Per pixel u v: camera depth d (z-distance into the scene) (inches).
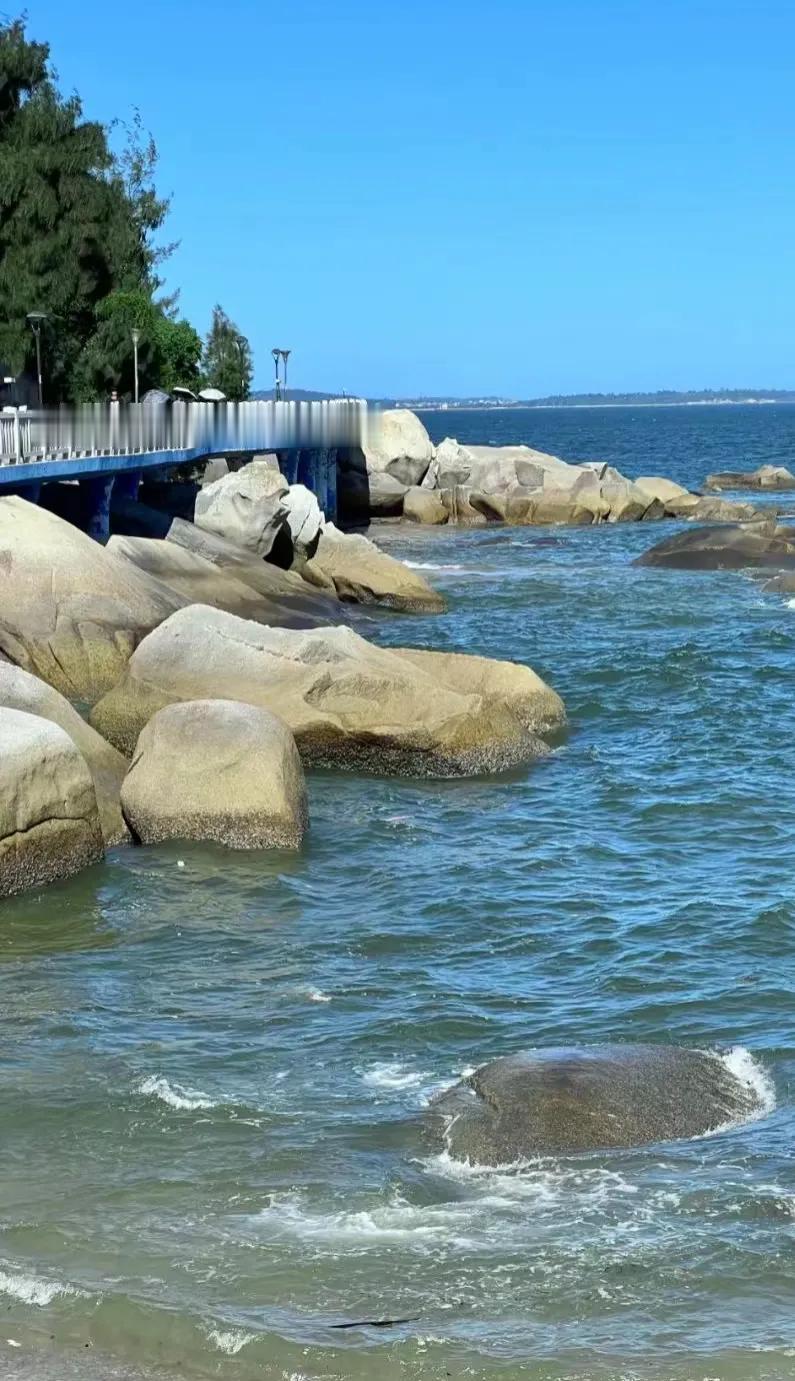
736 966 579.2
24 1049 503.2
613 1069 458.6
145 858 697.0
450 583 1739.7
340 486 2556.6
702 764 896.3
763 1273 367.2
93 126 2133.4
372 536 2326.5
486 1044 508.4
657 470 4335.6
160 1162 426.9
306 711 847.7
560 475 2573.8
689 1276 366.3
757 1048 500.4
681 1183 407.2
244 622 893.2
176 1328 345.4
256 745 721.6
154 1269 371.9
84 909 636.7
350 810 784.3
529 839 745.6
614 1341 340.5
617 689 1125.1
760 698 1090.7
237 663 867.4
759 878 685.9
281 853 709.3
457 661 983.0
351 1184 411.8
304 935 613.0
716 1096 453.1
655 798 818.2
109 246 2164.1
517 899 658.2
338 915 636.7
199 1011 537.0
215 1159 428.1
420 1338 341.4
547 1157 421.4
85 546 1056.8
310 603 1429.6
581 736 969.5
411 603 1512.1
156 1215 398.3
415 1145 433.7
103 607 1020.5
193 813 711.1
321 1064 491.5
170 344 2534.5
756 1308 353.7
